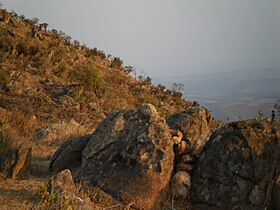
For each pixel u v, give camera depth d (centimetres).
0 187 490
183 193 518
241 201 489
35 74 1794
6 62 1786
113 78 2292
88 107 1538
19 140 798
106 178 523
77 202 438
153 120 571
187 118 598
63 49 2255
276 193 480
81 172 561
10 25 2339
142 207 485
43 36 2419
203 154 546
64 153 627
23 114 1087
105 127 596
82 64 2266
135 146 545
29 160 591
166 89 2684
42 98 1438
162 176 511
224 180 509
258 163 498
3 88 1503
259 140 515
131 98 2014
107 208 464
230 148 521
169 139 544
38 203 429
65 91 1655
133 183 502
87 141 634
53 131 968
